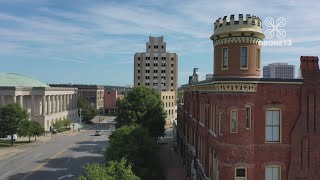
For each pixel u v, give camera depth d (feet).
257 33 94.89
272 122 90.63
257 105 89.61
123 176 105.40
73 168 204.85
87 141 333.83
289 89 90.07
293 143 90.17
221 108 90.63
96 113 591.37
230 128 89.04
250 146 89.04
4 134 298.97
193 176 145.07
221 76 98.27
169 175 173.99
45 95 444.14
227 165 89.30
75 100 580.71
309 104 90.12
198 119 135.64
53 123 440.04
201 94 127.54
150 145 158.81
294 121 90.48
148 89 259.39
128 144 150.92
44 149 282.36
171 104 552.82
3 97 406.00
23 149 283.18
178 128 259.80
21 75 563.07
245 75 94.79
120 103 250.98
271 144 89.97
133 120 239.30
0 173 194.70
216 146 96.17
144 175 146.72
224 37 96.73
